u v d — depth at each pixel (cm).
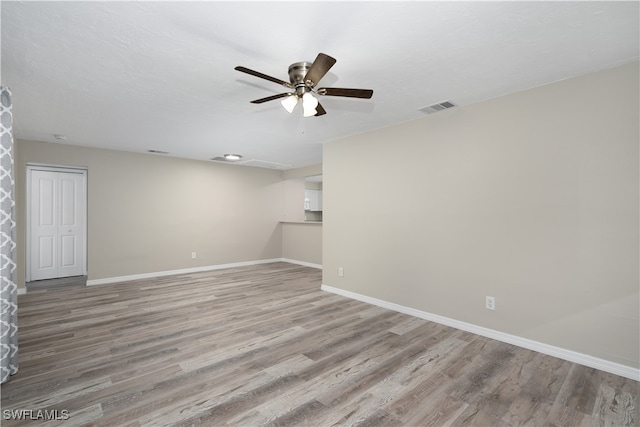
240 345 277
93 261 504
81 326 320
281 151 538
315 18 174
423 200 346
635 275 222
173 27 182
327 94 222
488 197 295
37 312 363
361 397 200
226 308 383
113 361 246
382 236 390
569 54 214
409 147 361
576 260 246
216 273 605
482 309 299
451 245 322
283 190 772
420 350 268
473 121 305
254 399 197
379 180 393
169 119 354
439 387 212
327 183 465
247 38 194
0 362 211
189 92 277
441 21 177
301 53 212
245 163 673
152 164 567
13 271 227
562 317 253
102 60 221
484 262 298
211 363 244
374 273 400
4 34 188
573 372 231
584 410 188
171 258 590
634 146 223
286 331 310
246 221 702
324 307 388
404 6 164
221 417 180
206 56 216
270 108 318
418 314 351
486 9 166
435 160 335
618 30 186
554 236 257
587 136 242
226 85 262
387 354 260
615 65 229
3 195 215
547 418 181
